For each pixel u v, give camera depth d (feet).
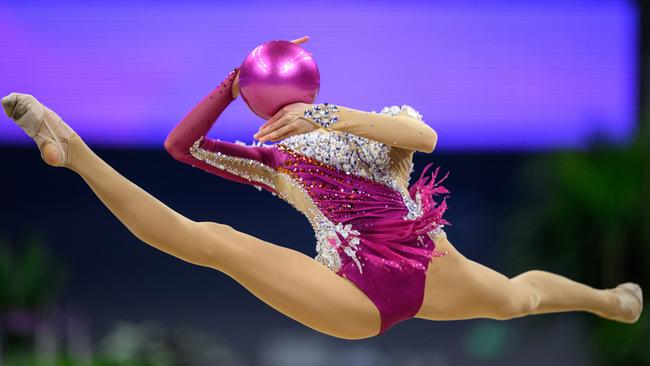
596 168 94.17
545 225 93.71
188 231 35.04
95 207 108.88
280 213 107.65
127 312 108.78
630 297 44.70
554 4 99.76
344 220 37.40
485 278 38.65
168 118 95.81
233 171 39.17
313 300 35.96
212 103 37.37
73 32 94.84
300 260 36.60
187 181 105.70
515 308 39.55
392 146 37.96
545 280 41.78
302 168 38.22
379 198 37.70
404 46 97.19
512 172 104.88
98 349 96.99
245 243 36.09
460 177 105.50
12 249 105.60
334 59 96.27
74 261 108.58
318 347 108.06
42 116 33.14
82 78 95.09
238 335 109.09
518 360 106.73
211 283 110.52
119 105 95.50
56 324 98.78
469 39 98.43
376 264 36.81
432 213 37.60
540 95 99.76
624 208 91.66
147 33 95.20
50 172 107.65
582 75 100.12
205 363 90.38
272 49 35.09
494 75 99.09
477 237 105.70
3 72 94.12
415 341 107.76
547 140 99.81
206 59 95.50
